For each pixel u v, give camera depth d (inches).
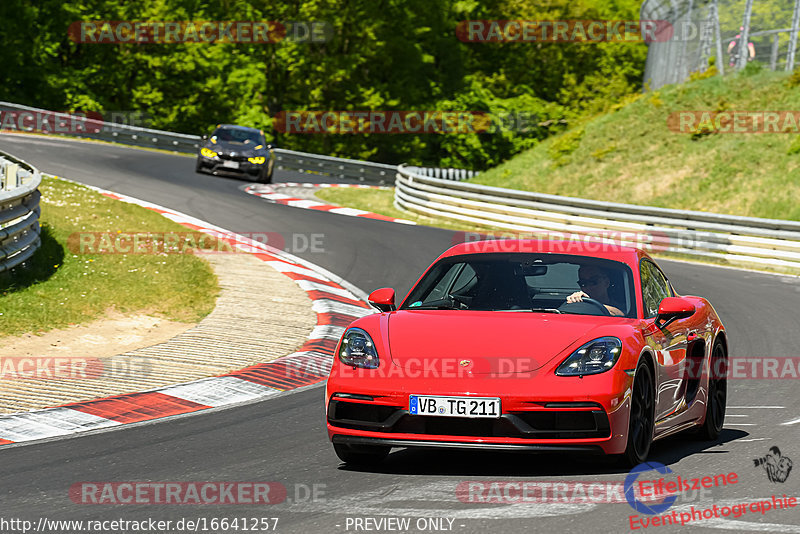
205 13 5398.6
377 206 2596.0
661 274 697.0
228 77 5137.8
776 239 1822.1
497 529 428.8
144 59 5113.2
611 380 521.7
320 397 808.3
